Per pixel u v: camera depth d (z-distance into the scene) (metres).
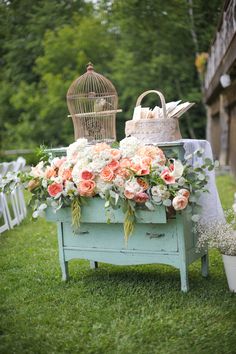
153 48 18.06
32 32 14.74
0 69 19.17
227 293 3.82
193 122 20.41
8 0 12.48
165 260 3.88
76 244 4.19
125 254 4.00
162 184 3.64
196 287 3.99
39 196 4.04
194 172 3.75
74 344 3.08
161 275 4.37
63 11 14.22
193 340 3.09
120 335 3.19
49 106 21.16
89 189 3.79
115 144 4.04
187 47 16.73
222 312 3.46
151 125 4.05
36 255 5.16
